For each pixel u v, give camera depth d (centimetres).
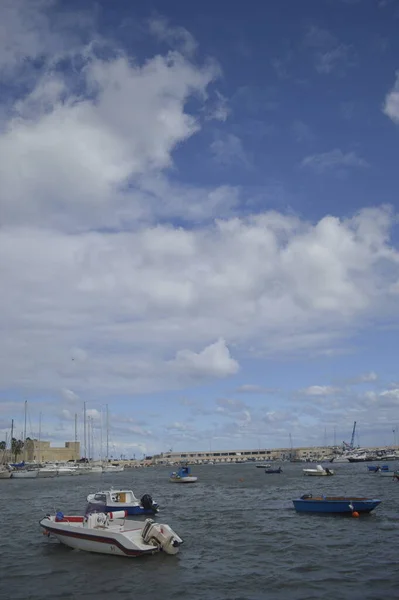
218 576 2662
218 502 6328
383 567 2741
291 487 8650
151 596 2378
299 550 3225
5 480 13575
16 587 2583
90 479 13538
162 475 16250
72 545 3303
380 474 12038
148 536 3105
